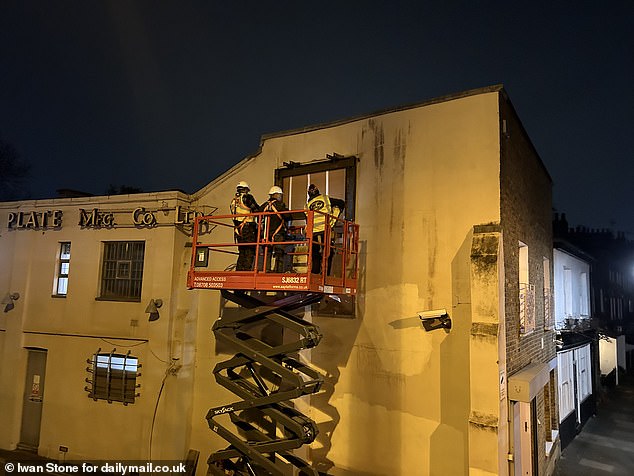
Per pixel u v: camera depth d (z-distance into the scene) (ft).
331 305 31.48
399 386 28.19
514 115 31.22
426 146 29.32
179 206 37.09
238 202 28.53
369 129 31.60
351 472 29.04
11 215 43.29
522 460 28.71
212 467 29.66
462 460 25.63
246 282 26.14
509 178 29.01
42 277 41.65
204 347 36.19
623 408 63.87
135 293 38.65
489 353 24.44
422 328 27.91
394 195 30.01
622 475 38.47
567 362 49.83
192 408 35.88
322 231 26.48
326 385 30.68
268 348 27.68
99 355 38.65
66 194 45.39
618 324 105.40
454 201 27.96
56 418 39.24
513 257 29.35
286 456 28.07
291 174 34.35
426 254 28.43
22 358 41.34
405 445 27.53
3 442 40.40
